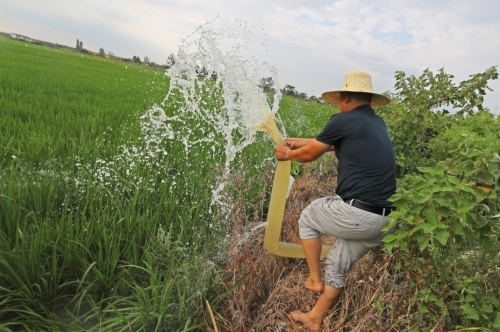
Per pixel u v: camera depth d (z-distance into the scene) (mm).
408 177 2592
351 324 2783
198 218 3949
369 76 2977
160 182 4762
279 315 2873
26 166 4383
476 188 2469
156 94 12789
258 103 3309
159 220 3918
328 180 5203
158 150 5258
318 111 17594
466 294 2596
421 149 5270
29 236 3154
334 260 2850
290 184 3451
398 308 2604
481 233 2438
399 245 2404
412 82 5418
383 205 2732
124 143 5836
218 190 3902
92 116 7652
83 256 3164
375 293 2658
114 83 14812
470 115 5363
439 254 2518
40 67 16734
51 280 2912
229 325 2797
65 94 10242
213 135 7090
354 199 2717
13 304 2771
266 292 3201
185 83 4211
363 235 2752
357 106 2963
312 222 2945
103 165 4895
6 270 2801
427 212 2338
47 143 5352
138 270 3283
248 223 3488
